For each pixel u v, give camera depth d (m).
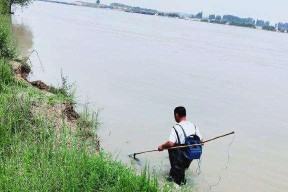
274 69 38.44
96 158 6.70
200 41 72.56
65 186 5.73
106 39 46.25
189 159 8.25
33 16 74.25
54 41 33.81
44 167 5.98
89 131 9.41
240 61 42.34
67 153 6.58
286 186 8.96
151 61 30.77
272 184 8.98
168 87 20.06
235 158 10.45
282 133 13.80
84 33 50.75
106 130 11.10
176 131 8.35
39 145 6.69
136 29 85.81
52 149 6.71
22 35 33.44
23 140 7.12
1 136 6.81
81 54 28.17
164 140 11.04
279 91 24.05
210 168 9.52
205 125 13.74
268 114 16.86
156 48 43.34
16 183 5.55
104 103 14.41
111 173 6.42
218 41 82.88
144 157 9.55
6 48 14.84
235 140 12.24
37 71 18.41
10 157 6.43
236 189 8.45
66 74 19.09
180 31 112.75
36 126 7.72
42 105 9.18
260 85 25.81
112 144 10.06
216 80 25.23
